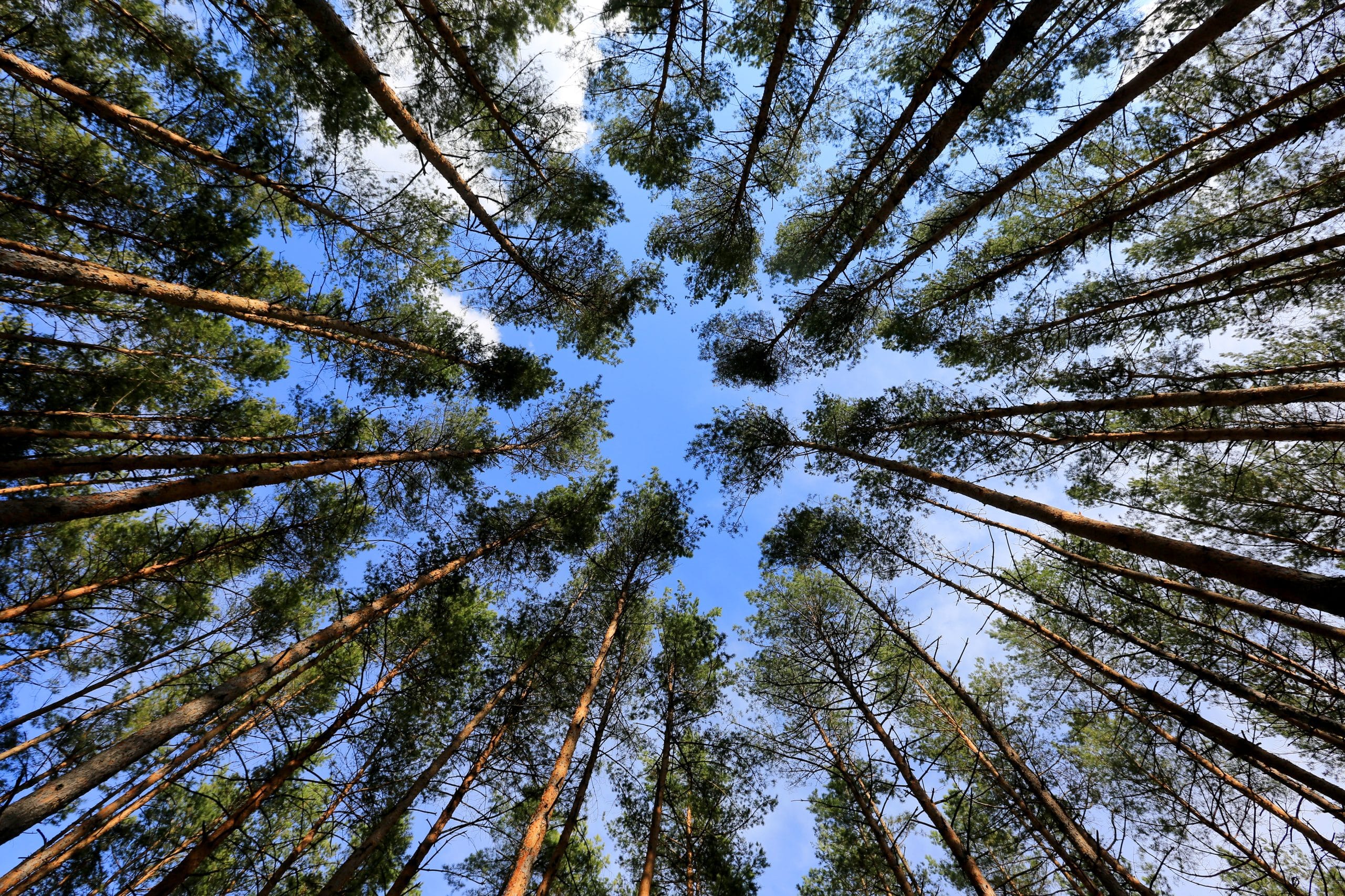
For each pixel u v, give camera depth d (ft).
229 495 32.19
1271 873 22.26
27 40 20.58
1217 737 20.39
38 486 25.38
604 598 41.39
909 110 23.73
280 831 30.89
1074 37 22.31
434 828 24.62
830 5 24.08
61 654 28.53
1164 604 28.91
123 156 24.82
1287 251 22.06
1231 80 22.61
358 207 27.63
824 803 31.73
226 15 21.95
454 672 34.14
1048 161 23.31
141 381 28.32
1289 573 12.34
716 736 35.17
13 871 18.70
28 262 14.93
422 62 24.12
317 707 32.94
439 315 35.68
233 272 27.53
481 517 38.06
